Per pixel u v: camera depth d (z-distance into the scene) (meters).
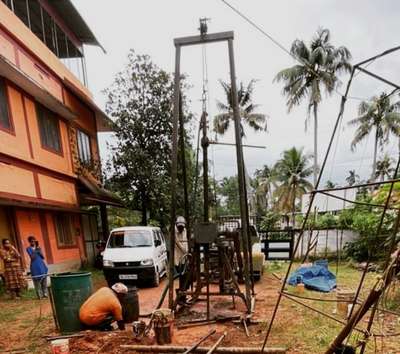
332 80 25.88
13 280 8.77
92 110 17.44
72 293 5.81
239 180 6.31
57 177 13.36
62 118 14.32
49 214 12.59
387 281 2.71
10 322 6.67
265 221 21.72
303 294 8.05
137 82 15.95
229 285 7.23
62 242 13.45
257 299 7.68
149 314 6.79
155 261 10.28
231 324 5.89
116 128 15.89
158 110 15.81
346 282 9.01
